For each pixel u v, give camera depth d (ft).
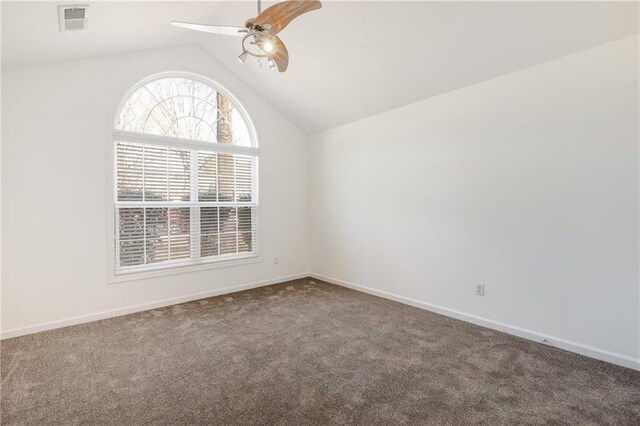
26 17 6.98
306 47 10.89
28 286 9.68
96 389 6.75
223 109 14.15
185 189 12.87
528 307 9.05
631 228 7.36
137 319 10.79
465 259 10.44
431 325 10.14
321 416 5.89
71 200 10.32
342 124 14.67
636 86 7.21
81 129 10.48
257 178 14.88
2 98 9.29
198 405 6.23
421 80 10.59
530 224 8.94
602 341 7.80
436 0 7.86
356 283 14.30
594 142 7.80
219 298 13.11
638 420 5.73
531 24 7.70
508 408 6.07
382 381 7.02
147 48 11.68
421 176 11.65
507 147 9.34
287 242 15.97
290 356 8.19
